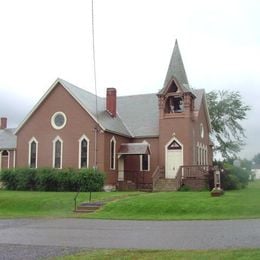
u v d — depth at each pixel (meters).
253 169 62.69
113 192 36.47
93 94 47.94
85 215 25.19
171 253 12.16
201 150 47.53
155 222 21.47
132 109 48.94
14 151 51.31
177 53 45.03
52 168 40.09
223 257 11.24
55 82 42.59
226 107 67.00
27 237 16.70
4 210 28.91
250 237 15.33
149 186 42.53
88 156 40.97
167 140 43.22
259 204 25.44
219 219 21.92
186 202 26.33
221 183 37.16
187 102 42.88
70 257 12.06
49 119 42.97
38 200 30.22
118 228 19.19
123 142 44.41
